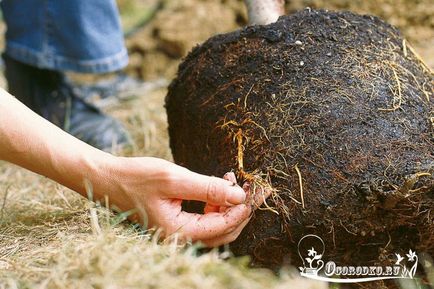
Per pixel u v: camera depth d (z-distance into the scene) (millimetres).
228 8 1995
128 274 820
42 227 1044
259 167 990
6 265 916
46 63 1508
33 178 1354
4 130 964
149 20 2166
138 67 1971
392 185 928
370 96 1001
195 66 1136
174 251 887
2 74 1901
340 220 942
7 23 1528
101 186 983
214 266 838
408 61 1068
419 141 971
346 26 1080
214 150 1079
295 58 1046
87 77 1981
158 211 972
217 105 1081
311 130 982
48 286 832
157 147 1514
